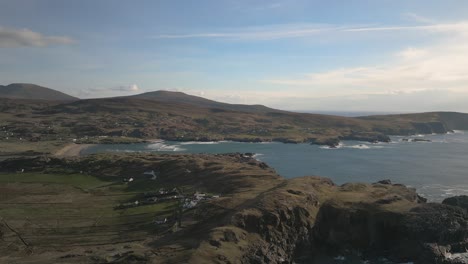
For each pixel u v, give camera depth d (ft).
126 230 243.19
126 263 172.86
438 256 218.18
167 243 207.51
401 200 269.85
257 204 239.50
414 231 230.27
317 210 253.65
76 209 294.66
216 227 215.31
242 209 234.38
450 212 244.01
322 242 241.35
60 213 283.59
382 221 241.35
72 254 192.24
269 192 265.34
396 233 237.66
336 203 260.83
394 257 227.81
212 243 195.93
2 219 265.13
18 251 203.62
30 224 255.91
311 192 265.95
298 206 243.40
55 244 217.15
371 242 238.07
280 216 232.12
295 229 233.96
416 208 248.32
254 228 221.25
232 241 203.62
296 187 274.98
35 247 211.20
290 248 225.15
